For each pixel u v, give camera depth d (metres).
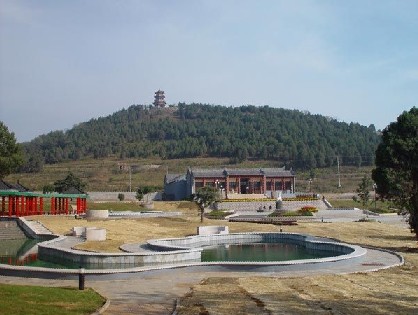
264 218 68.25
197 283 22.34
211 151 178.62
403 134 51.78
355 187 134.38
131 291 20.48
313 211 79.94
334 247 35.94
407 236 45.28
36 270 23.78
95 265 29.73
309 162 160.88
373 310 16.86
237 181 111.44
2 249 39.25
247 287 21.20
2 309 14.38
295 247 41.94
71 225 52.12
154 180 144.12
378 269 26.23
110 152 185.88
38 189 119.25
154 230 50.41
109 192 118.38
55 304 16.03
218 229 47.47
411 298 18.86
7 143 67.38
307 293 19.81
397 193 40.28
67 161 175.62
